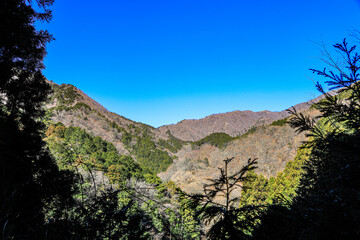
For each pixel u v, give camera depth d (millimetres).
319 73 2764
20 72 8836
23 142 7219
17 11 7160
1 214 1655
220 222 1992
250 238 1912
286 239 1866
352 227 1876
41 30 8250
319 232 1919
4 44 7434
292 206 2273
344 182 2195
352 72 2529
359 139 2318
